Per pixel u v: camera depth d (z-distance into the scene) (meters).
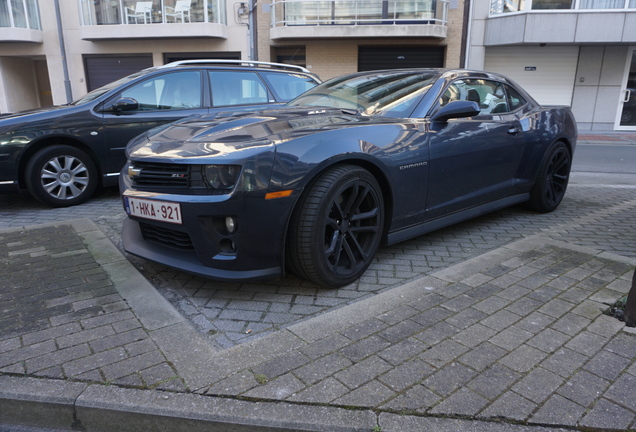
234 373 2.02
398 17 15.88
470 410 1.79
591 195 6.03
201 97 5.88
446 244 3.90
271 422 1.75
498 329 2.37
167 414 1.80
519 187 4.45
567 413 1.77
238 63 6.27
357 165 2.96
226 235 2.64
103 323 2.46
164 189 2.77
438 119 3.43
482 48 16.22
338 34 15.61
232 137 2.76
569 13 14.64
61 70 16.83
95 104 5.34
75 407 1.86
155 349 2.21
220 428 1.78
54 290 2.88
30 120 4.95
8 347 2.23
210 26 15.69
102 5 15.98
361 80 4.22
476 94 4.04
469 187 3.82
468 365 2.06
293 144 2.67
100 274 3.14
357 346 2.22
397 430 1.70
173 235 2.86
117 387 1.93
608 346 2.21
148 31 15.83
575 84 16.31
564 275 3.05
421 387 1.92
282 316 2.65
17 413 1.92
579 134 15.17
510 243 3.84
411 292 2.81
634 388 1.91
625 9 14.42
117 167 5.55
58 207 5.33
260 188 2.53
